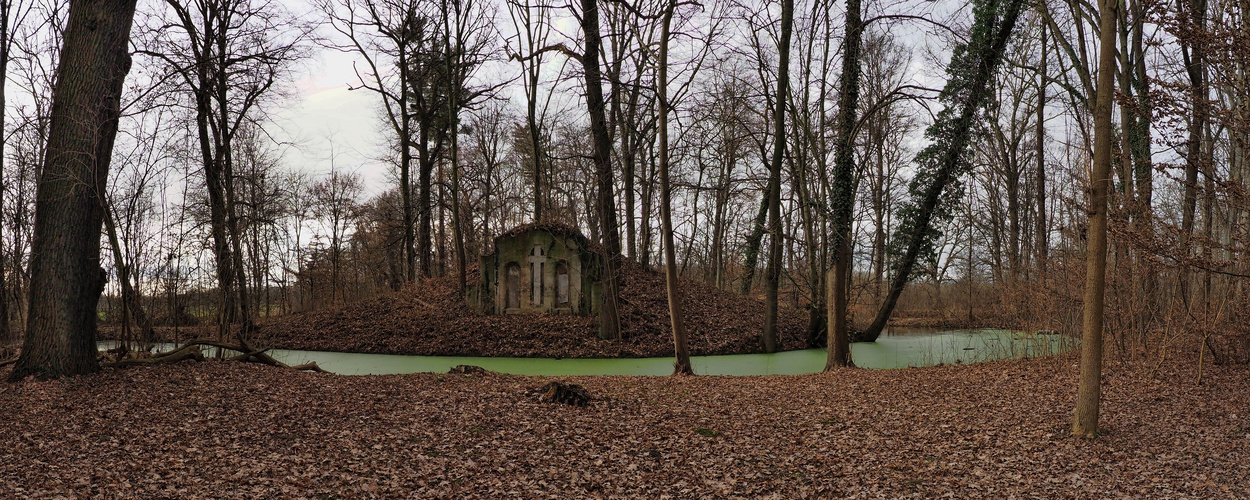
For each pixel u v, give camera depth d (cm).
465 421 1036
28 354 1148
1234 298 1341
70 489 711
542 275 2605
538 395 1185
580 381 1499
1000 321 2414
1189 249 1041
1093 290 952
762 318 2666
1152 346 1582
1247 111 1051
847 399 1273
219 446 878
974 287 3491
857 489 796
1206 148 1399
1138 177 1548
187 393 1112
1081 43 1889
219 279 1705
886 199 3391
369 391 1213
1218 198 1066
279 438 925
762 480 828
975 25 2016
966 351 2294
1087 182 1323
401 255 3509
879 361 2156
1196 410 1087
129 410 1006
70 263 1162
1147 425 1016
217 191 2047
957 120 2186
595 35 2042
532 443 945
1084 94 2394
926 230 2362
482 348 2297
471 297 2642
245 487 750
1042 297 1769
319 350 2384
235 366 1348
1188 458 866
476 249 3800
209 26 2147
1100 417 1069
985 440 973
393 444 922
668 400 1256
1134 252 1456
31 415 964
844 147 1895
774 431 1045
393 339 2398
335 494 746
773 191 2259
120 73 1232
